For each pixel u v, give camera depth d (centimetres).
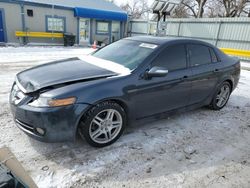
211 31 1489
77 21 1744
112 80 296
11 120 357
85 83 282
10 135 314
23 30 1522
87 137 286
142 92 320
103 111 290
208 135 363
